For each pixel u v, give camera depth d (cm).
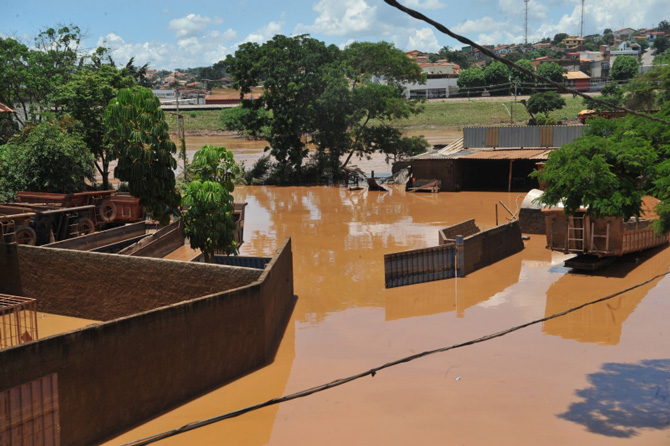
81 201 3369
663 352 1730
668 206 1479
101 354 1215
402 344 1845
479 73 15888
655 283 2500
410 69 6706
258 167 6569
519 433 1228
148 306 1969
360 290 2488
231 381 1555
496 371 1602
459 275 2680
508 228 3098
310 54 6116
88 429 1193
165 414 1355
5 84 5141
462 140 6228
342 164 7288
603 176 1972
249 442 1211
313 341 1880
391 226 3872
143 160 2167
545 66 16325
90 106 4656
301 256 3095
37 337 1838
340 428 1270
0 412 1041
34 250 2148
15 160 3844
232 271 1836
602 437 1205
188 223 2331
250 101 6406
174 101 17200
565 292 2405
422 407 1371
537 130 5581
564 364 1645
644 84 4294
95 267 2047
